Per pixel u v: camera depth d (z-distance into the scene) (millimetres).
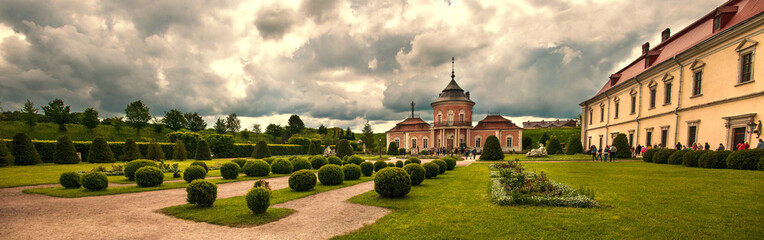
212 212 7047
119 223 6301
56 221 6477
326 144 63688
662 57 26188
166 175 15000
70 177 10797
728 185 9273
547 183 8797
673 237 4852
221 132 75375
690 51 20734
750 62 16422
